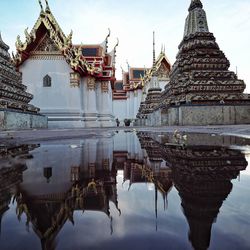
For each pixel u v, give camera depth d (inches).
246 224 47.2
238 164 118.5
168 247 37.1
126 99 2429.9
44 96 1096.8
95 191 76.6
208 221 48.8
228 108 681.6
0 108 579.2
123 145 245.1
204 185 80.7
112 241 39.7
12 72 765.3
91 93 1182.9
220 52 786.8
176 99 724.0
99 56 1278.3
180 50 855.7
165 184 84.0
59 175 103.3
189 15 860.6
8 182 89.5
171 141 261.9
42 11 1029.8
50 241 39.8
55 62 1106.7
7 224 49.0
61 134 456.4
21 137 362.6
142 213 54.5
